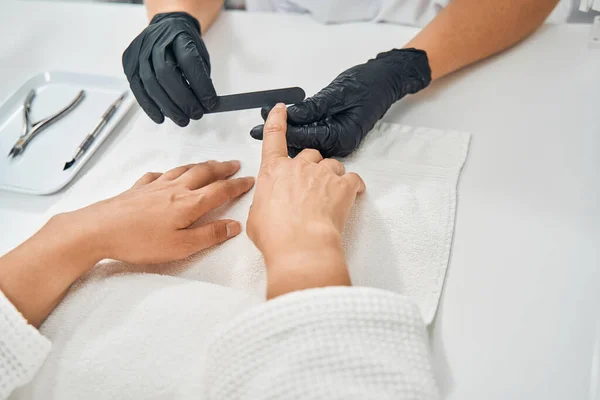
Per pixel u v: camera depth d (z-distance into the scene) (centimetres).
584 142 65
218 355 40
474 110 72
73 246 51
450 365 48
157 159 69
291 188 51
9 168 71
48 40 94
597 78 73
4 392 43
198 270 55
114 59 88
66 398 44
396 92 71
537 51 79
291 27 89
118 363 44
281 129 59
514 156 65
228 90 79
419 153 66
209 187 58
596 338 48
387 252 55
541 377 46
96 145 73
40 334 45
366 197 59
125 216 53
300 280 43
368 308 39
